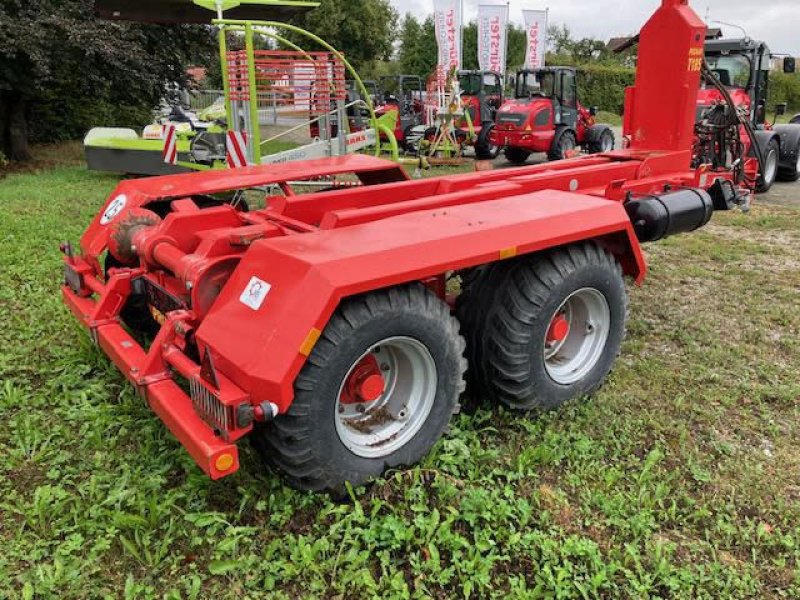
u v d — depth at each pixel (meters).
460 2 15.20
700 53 4.91
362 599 2.28
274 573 2.36
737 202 5.51
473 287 3.20
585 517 2.68
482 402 3.36
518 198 3.38
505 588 2.35
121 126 16.44
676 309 5.05
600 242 3.56
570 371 3.47
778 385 3.84
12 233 6.59
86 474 2.90
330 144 8.65
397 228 2.79
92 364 3.85
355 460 2.66
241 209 4.67
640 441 3.25
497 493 2.72
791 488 2.95
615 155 4.90
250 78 7.34
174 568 2.39
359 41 39.75
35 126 14.44
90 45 10.76
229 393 2.31
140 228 3.54
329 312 2.36
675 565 2.47
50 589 2.28
